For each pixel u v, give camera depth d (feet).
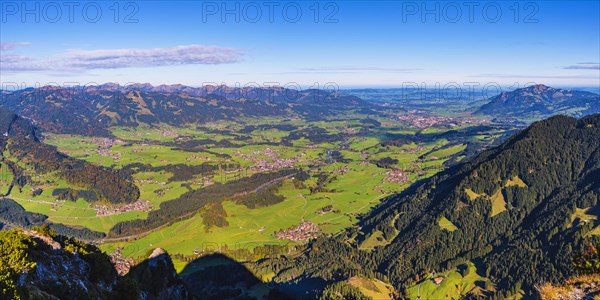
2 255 132.98
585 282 115.85
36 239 158.61
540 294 118.83
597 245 126.62
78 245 178.81
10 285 113.60
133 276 205.57
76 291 143.43
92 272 168.66
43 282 135.54
